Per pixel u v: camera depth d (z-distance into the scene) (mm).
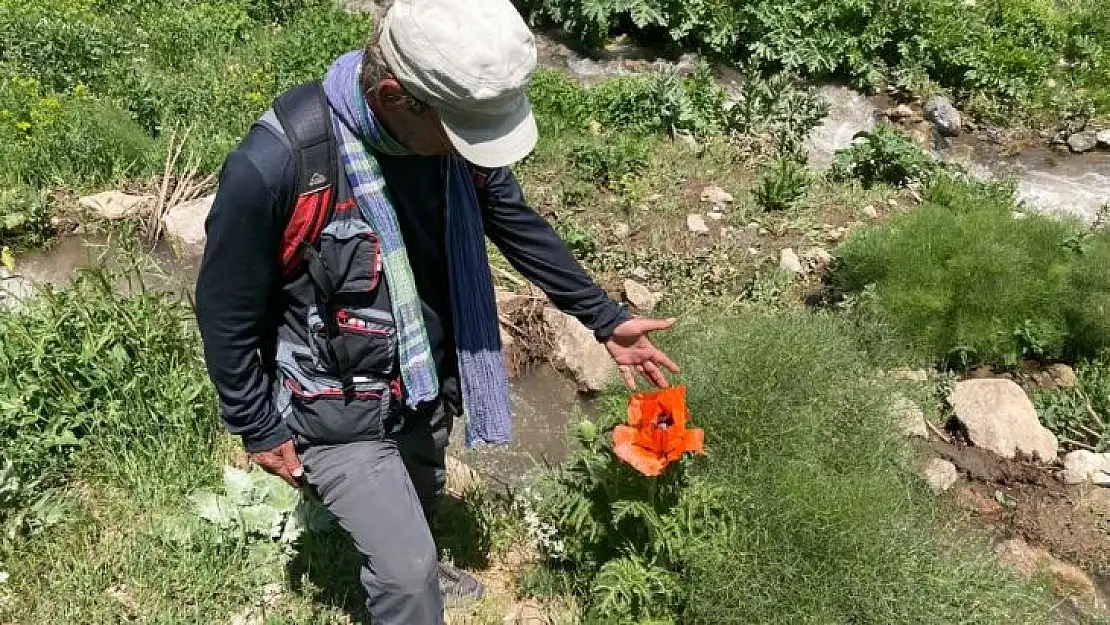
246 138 1945
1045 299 4746
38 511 3094
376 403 2229
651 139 6477
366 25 7457
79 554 2988
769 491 2992
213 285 1963
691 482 2926
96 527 3090
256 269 1964
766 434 3250
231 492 3166
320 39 6914
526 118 1906
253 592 2928
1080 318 4695
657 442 2496
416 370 2199
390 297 2113
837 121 7883
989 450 4027
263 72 6605
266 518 3098
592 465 2947
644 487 2811
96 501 3178
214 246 1922
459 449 3949
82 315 3537
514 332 4594
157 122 6105
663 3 8461
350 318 2111
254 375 2129
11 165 5348
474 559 3162
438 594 2322
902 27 8312
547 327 4629
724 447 3225
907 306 4684
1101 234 5422
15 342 3465
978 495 3795
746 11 8414
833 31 8367
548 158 6035
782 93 6867
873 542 2873
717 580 2740
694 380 3439
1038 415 4289
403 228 2141
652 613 2828
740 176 6145
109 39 6723
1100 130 7727
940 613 2783
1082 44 8734
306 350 2180
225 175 1899
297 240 1998
